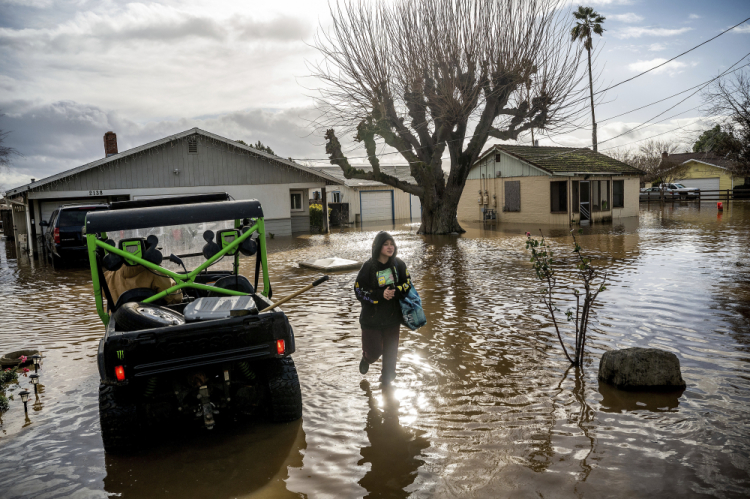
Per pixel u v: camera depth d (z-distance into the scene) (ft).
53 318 28.84
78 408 16.10
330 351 20.89
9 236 101.71
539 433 13.30
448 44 64.18
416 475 11.58
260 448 13.14
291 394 14.28
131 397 13.69
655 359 15.99
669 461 11.74
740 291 28.78
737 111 93.35
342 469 11.96
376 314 16.40
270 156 79.77
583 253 47.75
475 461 12.06
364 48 66.44
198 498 11.00
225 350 12.81
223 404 13.65
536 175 91.66
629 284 32.14
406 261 47.44
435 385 16.88
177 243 16.65
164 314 14.10
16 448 13.53
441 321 25.03
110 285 16.96
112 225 14.48
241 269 22.31
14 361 20.22
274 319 13.20
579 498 10.44
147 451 13.25
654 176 168.35
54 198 68.90
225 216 15.33
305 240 74.64
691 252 45.50
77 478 11.98
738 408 14.34
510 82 66.69
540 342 21.16
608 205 94.89
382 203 119.14
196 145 74.79
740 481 10.86
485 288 32.94
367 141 72.49
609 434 13.12
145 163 71.72
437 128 74.02
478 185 104.12
